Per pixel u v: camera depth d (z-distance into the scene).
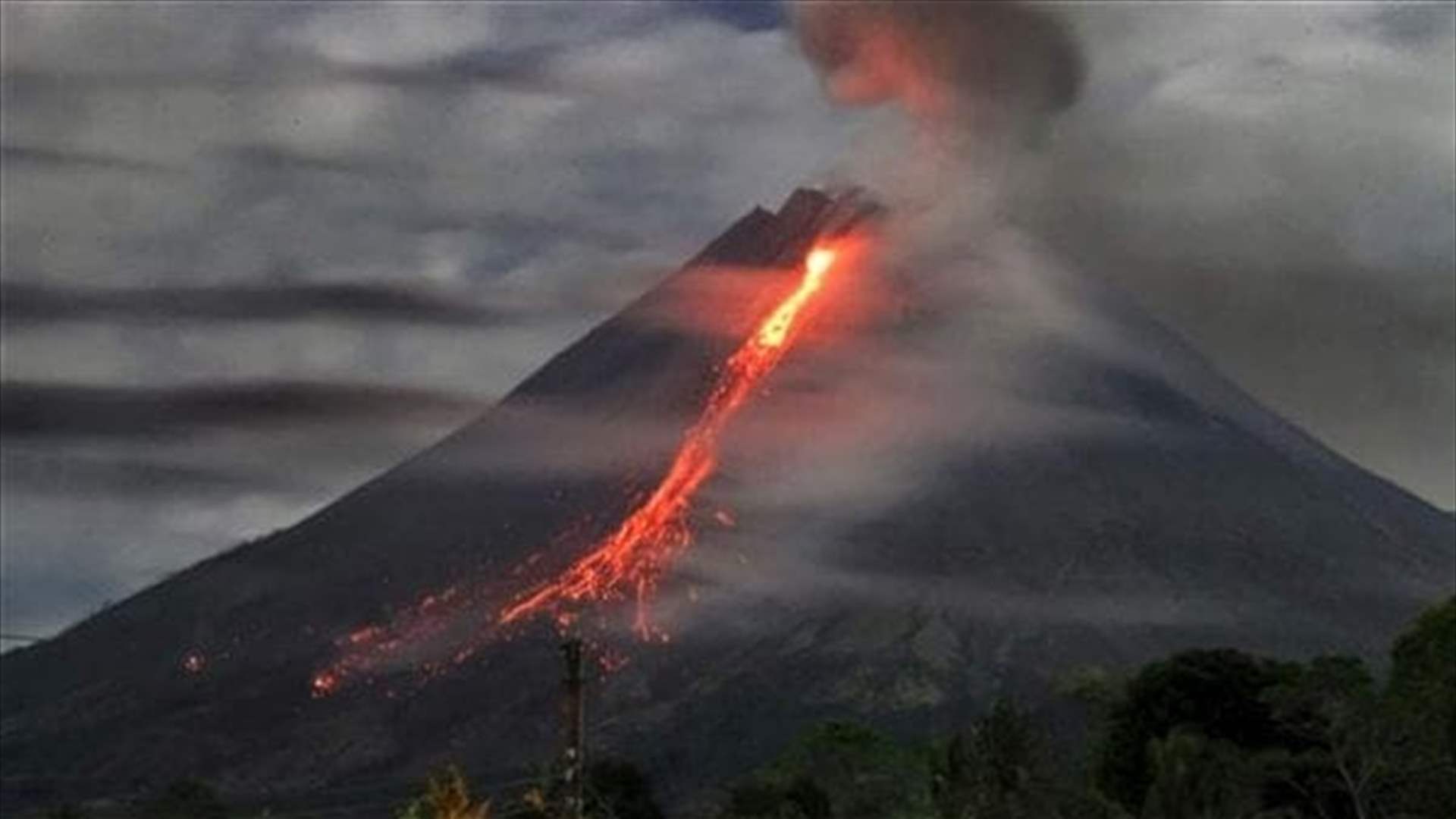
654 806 186.88
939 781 154.00
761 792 181.50
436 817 128.25
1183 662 154.00
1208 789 134.50
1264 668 154.25
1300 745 148.25
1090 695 185.12
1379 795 131.62
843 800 183.00
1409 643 153.25
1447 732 139.38
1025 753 150.00
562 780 137.25
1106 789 154.88
